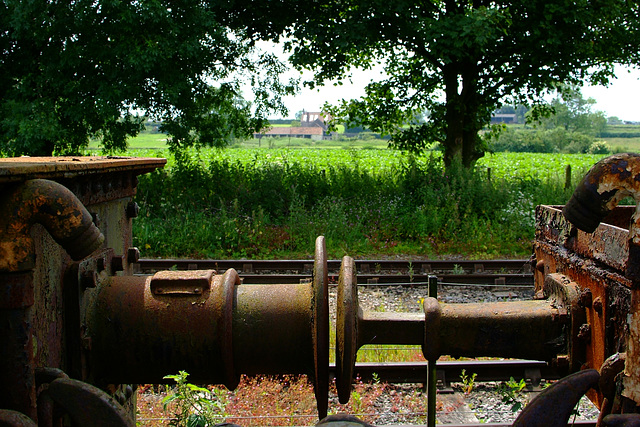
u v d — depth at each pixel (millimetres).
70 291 2689
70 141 14938
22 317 2193
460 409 5074
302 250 11906
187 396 3186
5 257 2117
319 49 15664
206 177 15805
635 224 2504
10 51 14070
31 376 2225
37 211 2166
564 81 18078
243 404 4973
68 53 13031
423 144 19766
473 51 16203
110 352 2939
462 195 14172
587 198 2580
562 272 3723
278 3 15562
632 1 16547
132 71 13375
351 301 2836
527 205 13836
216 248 11820
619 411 2619
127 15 12648
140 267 9680
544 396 2639
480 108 18500
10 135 12953
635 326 2520
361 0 14602
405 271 9945
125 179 3604
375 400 5188
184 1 13359
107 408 2324
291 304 3047
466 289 8922
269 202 14523
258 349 3018
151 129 91000
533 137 78000
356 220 13422
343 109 20219
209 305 2973
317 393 2930
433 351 3346
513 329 3303
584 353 3256
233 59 16438
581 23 15367
